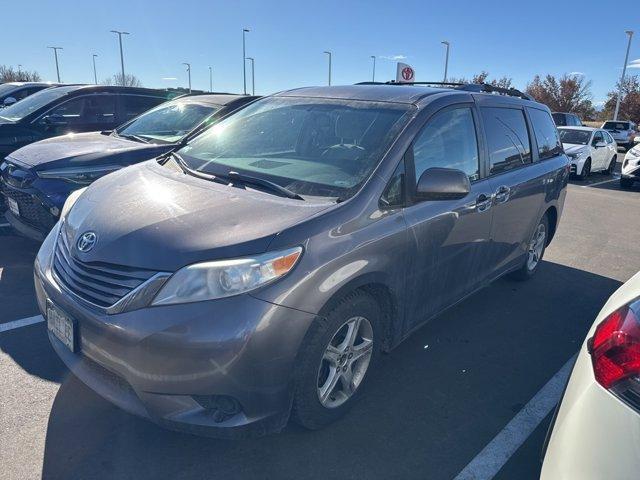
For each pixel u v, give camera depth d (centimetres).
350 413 291
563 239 732
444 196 292
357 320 272
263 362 224
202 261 224
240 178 294
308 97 375
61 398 292
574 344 392
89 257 245
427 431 280
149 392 223
